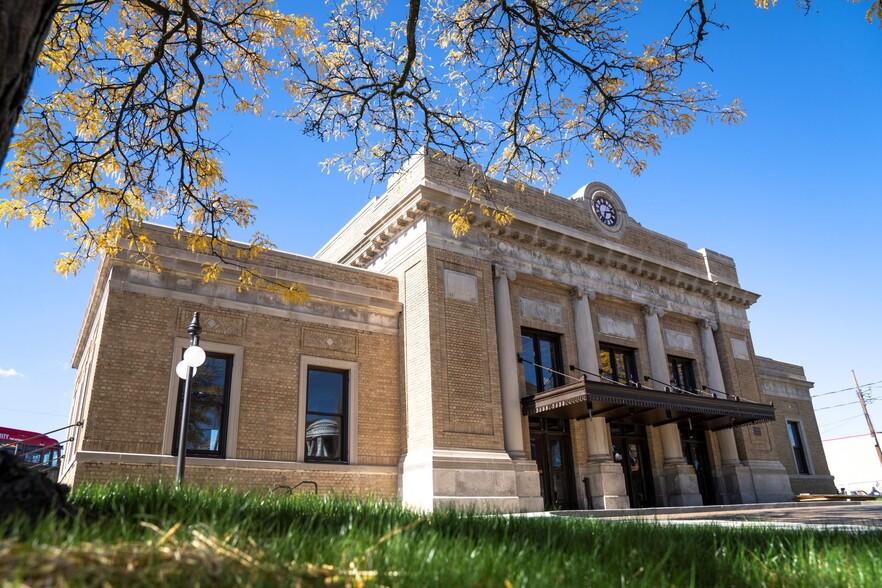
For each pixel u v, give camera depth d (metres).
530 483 18.06
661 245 26.42
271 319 17.22
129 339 14.87
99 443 13.86
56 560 2.19
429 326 18.11
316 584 2.43
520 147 10.68
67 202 8.82
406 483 17.28
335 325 18.33
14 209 8.76
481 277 19.94
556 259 22.28
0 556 2.16
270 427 16.28
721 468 24.70
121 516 3.43
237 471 15.32
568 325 22.06
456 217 11.85
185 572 2.30
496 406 18.61
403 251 20.05
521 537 4.52
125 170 9.20
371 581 2.54
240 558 2.56
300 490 16.05
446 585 2.61
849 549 4.51
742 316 28.30
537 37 9.48
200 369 15.86
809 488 30.58
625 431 22.33
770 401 31.45
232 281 16.73
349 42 9.93
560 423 20.72
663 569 3.78
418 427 17.62
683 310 25.86
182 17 8.52
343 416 17.91
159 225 15.91
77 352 22.11
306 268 18.34
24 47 3.44
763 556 4.44
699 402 20.48
